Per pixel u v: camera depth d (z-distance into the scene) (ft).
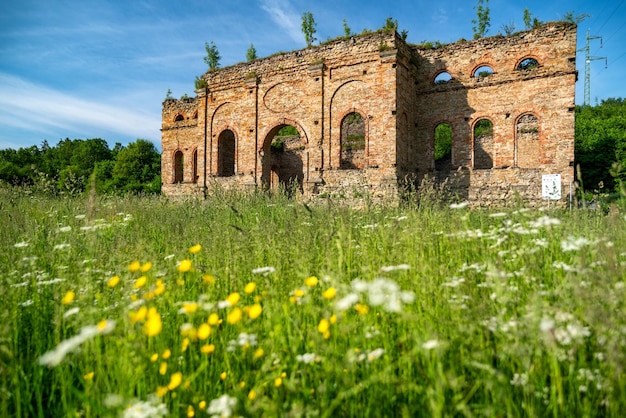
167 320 10.80
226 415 6.48
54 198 34.50
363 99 73.72
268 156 86.12
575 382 7.96
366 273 11.68
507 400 7.23
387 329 9.73
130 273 12.28
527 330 7.67
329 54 77.20
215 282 12.85
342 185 74.49
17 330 10.62
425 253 13.94
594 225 17.42
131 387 7.70
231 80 88.02
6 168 160.56
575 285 8.17
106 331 7.39
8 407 9.06
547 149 71.41
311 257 13.23
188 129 109.19
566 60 70.74
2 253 15.61
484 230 17.35
